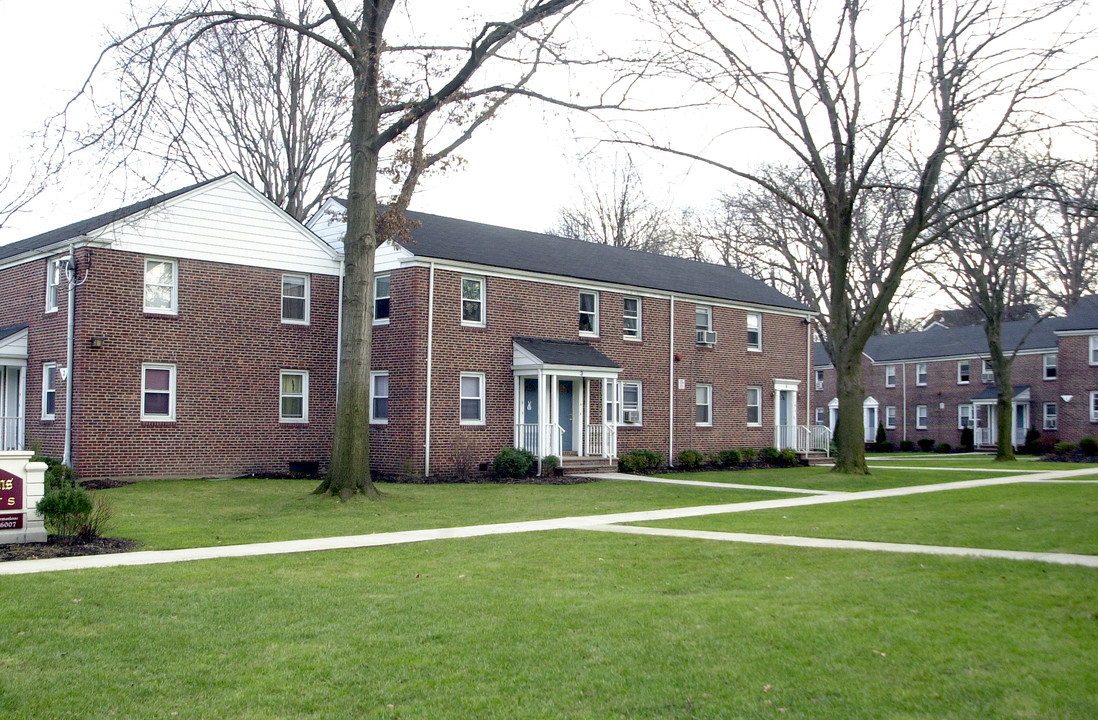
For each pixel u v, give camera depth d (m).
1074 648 7.31
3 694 6.30
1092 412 46.16
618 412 30.25
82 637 7.67
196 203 24.38
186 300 24.16
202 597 9.24
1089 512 17.02
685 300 32.88
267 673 6.84
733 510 18.14
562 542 13.38
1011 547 12.85
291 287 26.42
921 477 27.25
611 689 6.50
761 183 26.50
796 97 25.95
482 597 9.35
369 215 19.25
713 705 6.17
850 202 26.91
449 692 6.45
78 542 12.97
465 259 26.23
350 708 6.15
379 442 26.25
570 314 29.12
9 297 26.03
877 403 61.00
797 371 37.38
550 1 18.69
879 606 8.86
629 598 9.30
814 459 35.50
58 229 29.58
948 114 24.69
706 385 33.56
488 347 26.88
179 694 6.39
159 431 23.56
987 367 54.28
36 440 23.58
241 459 25.06
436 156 20.78
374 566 11.26
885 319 73.56
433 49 19.09
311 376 26.62
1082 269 43.81
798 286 49.09
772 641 7.62
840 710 6.05
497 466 25.97
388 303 26.36
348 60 19.12
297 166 38.50
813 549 12.59
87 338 22.38
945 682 6.56
